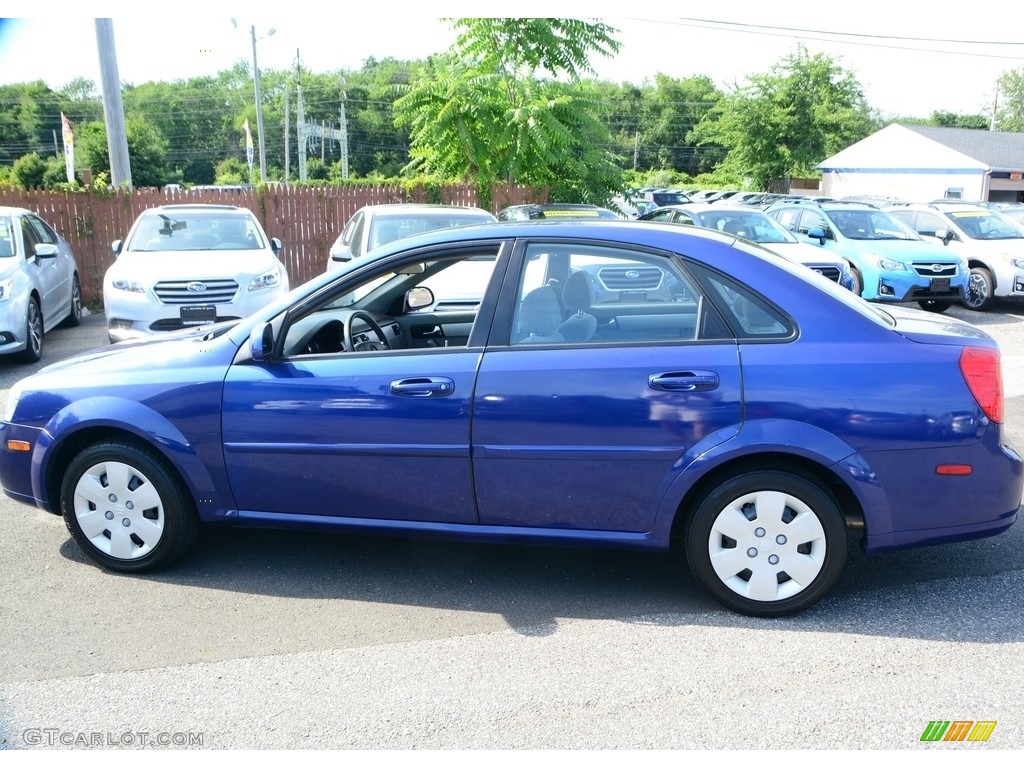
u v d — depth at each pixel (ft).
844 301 12.05
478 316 12.39
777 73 126.41
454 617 12.23
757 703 10.03
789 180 130.11
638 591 13.03
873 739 9.35
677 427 11.63
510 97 59.88
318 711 9.96
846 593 12.88
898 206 50.19
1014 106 216.33
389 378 12.29
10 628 11.89
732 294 11.90
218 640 11.60
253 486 13.00
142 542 13.46
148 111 271.49
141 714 9.93
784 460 11.90
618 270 12.19
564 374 11.85
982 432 11.52
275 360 12.87
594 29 61.82
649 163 264.93
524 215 38.01
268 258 31.37
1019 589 12.95
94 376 13.53
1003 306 46.26
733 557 11.94
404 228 32.12
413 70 66.08
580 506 12.16
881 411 11.37
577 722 9.69
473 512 12.50
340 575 13.64
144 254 31.04
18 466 13.80
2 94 237.86
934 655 11.06
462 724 9.68
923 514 11.67
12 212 33.19
